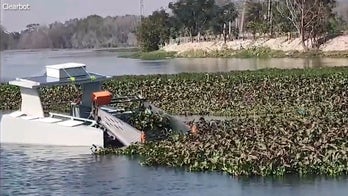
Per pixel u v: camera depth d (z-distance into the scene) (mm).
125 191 19234
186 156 21844
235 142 22219
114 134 25375
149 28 128500
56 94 39594
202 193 18734
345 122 25406
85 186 19750
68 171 21625
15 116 26469
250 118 28594
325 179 19656
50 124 25688
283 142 21609
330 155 20578
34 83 26500
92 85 27797
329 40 92250
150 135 25453
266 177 20047
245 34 119188
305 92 37500
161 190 19125
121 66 81000
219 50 102562
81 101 27828
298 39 95125
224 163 20891
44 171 21547
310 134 22703
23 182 20391
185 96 38625
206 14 131375
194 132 24562
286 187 19016
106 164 22406
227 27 127125
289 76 42500
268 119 27422
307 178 19812
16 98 40250
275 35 104312
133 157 23500
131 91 40500
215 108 34781
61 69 27297
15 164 22672
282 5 104562
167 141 24062
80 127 25328
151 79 44000
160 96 38812
